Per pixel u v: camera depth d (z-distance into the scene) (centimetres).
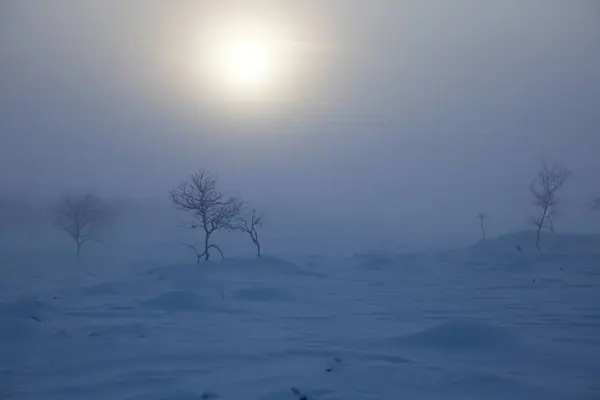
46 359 1969
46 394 1564
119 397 1514
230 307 3319
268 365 1830
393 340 2200
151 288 4238
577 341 2258
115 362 1902
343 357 1908
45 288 4547
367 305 3491
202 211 5759
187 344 2192
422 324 2731
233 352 2031
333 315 3059
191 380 1647
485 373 1681
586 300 3612
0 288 4588
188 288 4144
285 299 3697
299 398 1446
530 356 1950
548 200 7894
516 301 3594
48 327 2514
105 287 4134
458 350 2039
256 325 2697
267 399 1456
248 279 4919
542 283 4703
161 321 2814
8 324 2405
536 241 8206
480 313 3086
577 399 1496
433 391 1529
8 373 1795
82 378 1722
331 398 1447
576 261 6419
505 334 2133
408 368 1727
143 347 2133
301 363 1842
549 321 2772
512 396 1509
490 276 5406
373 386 1555
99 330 2516
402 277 5434
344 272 5941
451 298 3816
